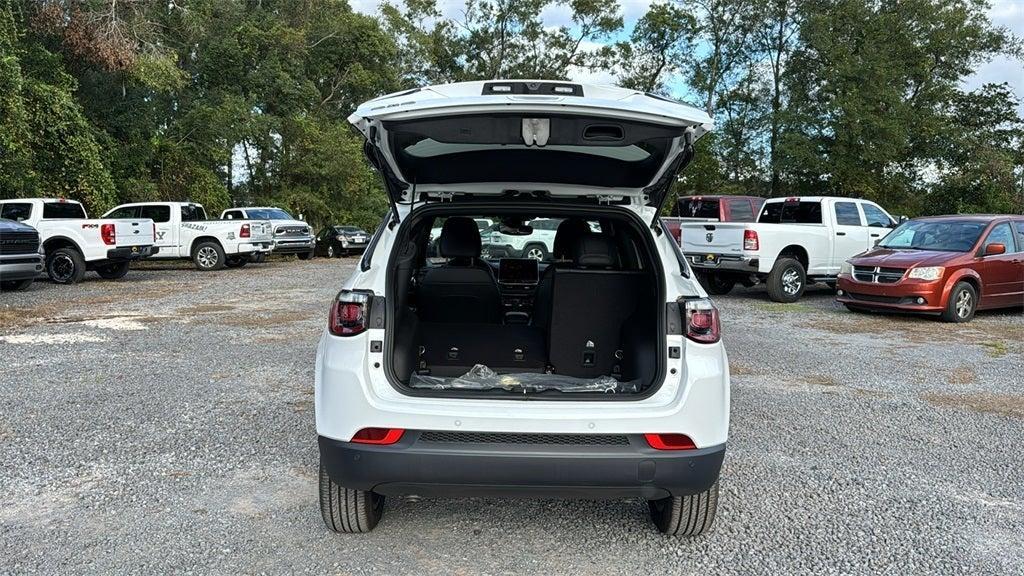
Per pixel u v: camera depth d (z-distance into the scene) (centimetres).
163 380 675
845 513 393
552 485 296
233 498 404
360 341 313
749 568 330
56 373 702
